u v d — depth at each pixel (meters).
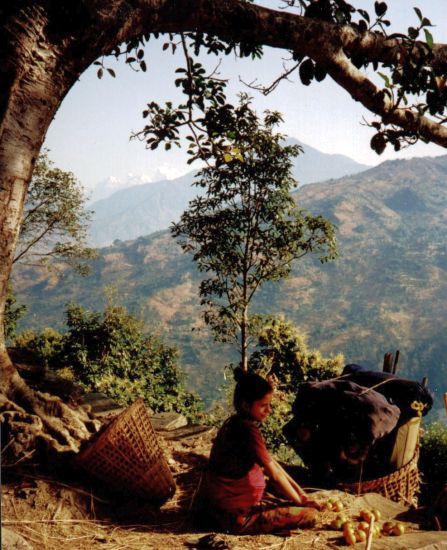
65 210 24.42
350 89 4.46
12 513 3.02
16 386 4.10
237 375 3.47
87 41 3.51
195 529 3.32
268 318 20.83
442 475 14.17
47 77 3.47
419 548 3.20
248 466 3.28
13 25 3.30
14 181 3.45
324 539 3.27
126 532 3.15
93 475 3.50
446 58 4.42
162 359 22.66
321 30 4.09
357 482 4.48
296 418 4.73
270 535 3.29
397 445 4.57
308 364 22.72
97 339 21.41
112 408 6.49
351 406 4.40
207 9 3.89
